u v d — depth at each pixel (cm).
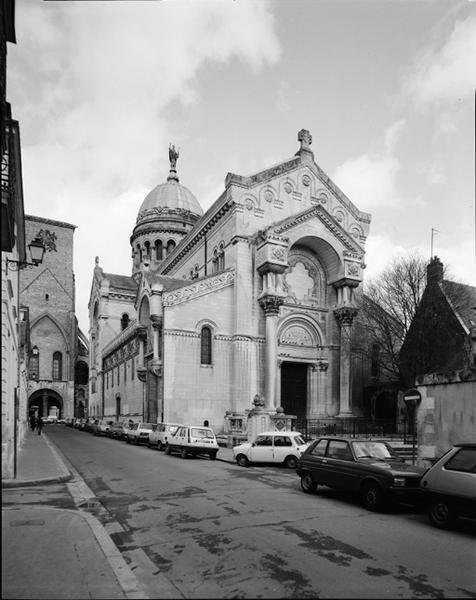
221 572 680
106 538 810
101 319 6475
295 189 3894
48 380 7662
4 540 784
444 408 1383
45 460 2000
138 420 4412
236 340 3488
